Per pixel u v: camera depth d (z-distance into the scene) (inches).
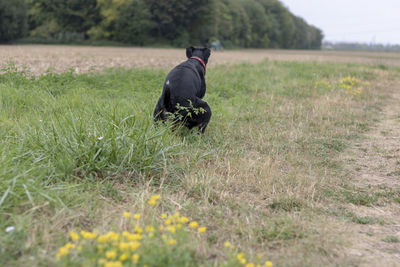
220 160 182.5
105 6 2092.8
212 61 783.1
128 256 84.9
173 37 2124.8
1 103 223.1
